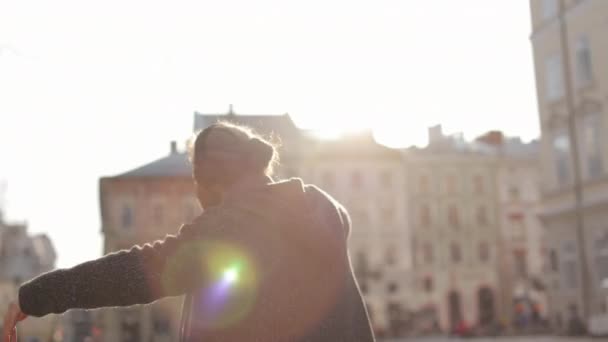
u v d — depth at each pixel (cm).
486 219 7319
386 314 6919
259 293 199
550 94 3441
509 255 7288
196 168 224
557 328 3391
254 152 223
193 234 202
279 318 200
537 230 7350
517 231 7338
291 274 204
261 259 201
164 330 5419
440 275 7150
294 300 203
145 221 6003
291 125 7106
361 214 7100
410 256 7088
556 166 3416
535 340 3381
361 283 6919
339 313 211
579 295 3259
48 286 192
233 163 220
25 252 8475
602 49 3067
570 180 3306
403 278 7019
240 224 204
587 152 3186
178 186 6047
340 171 7088
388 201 7156
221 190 223
